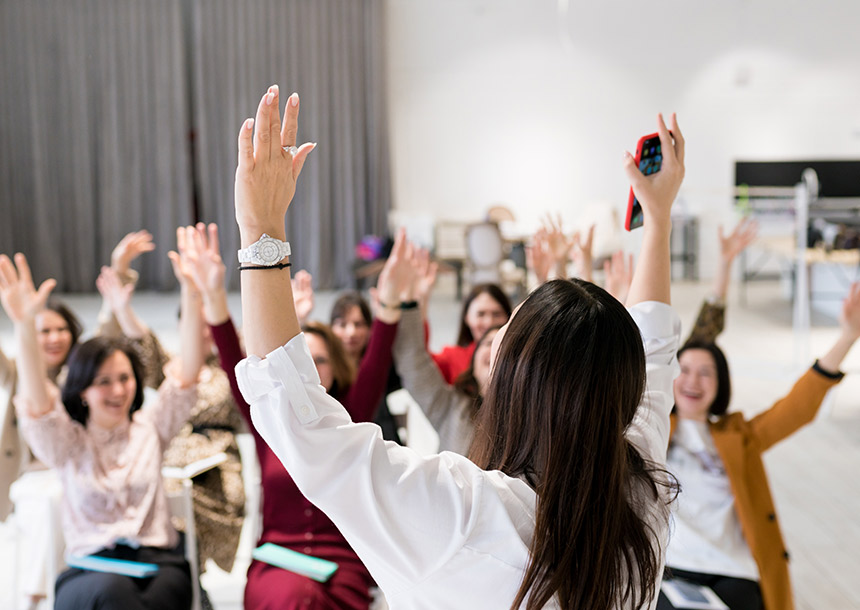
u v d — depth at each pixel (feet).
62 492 8.46
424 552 3.19
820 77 35.94
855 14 35.63
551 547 3.24
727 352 23.50
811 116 36.19
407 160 35.35
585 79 35.50
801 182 35.50
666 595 7.84
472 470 3.34
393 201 35.04
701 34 35.60
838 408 18.48
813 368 8.45
